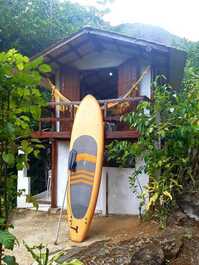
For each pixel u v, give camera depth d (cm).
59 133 866
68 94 943
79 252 528
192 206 661
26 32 1331
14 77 174
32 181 1185
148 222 695
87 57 931
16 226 754
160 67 889
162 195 665
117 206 848
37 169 1212
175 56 830
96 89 1123
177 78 1026
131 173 840
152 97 798
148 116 691
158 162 669
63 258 497
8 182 187
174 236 554
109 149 772
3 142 180
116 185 852
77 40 855
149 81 854
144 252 497
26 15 1358
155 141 701
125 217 801
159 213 674
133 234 641
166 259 495
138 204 829
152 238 556
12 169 195
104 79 1054
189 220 646
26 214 855
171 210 672
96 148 716
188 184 697
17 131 189
